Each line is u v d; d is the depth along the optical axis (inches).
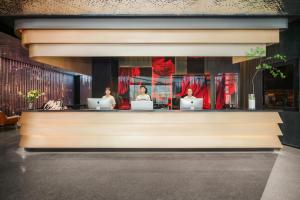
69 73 803.4
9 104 534.3
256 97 377.7
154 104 474.0
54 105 359.9
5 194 158.4
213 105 464.8
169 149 274.4
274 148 277.1
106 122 270.4
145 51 294.5
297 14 271.9
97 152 271.1
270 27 284.2
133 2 268.1
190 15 271.0
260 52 284.4
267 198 152.4
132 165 222.1
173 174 197.5
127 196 155.5
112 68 416.2
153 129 269.7
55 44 293.6
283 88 326.3
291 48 307.9
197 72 472.1
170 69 475.5
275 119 275.7
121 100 475.5
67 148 271.4
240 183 177.5
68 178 188.4
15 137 385.4
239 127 272.8
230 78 459.2
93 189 166.9
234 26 283.4
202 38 287.6
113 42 288.0
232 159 242.8
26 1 267.7
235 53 294.5
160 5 268.1
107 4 268.8
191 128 270.7
